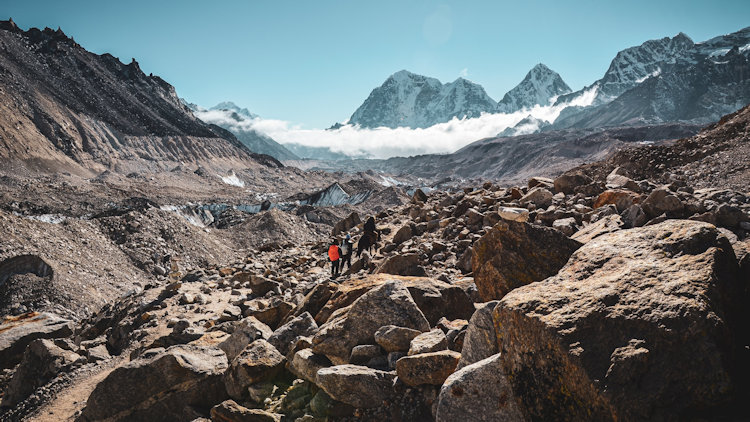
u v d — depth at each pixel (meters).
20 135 145.38
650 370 3.29
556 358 3.68
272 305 11.20
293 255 21.81
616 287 3.97
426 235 16.89
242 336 7.81
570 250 6.71
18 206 64.94
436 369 4.94
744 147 20.33
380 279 8.45
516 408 3.98
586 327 3.67
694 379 3.15
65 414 8.07
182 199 105.00
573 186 17.08
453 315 7.16
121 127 198.62
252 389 6.41
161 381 6.91
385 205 75.69
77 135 173.75
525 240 6.91
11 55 199.88
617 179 14.95
